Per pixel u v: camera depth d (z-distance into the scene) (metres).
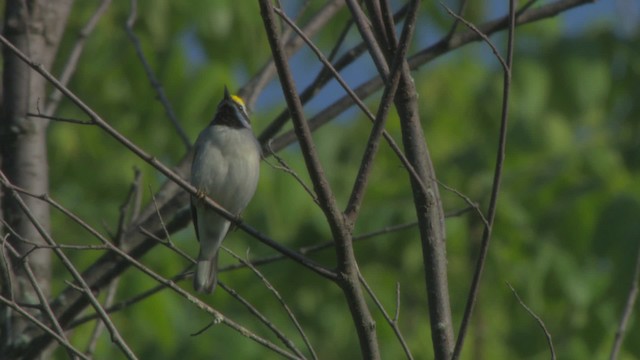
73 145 14.30
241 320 13.30
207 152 8.70
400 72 6.15
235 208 8.78
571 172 12.91
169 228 8.52
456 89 15.79
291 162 12.96
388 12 6.48
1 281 7.77
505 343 14.16
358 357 14.11
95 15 9.10
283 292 13.88
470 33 8.58
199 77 13.33
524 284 13.44
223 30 13.62
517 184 13.55
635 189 12.08
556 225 12.44
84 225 6.02
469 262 13.87
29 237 8.03
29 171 8.23
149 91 13.96
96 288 7.90
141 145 14.36
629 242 11.55
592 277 12.68
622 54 13.92
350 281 6.27
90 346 7.55
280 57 5.98
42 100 8.52
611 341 12.35
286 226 13.05
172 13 13.62
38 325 5.86
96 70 13.98
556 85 13.73
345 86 6.44
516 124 13.68
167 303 11.95
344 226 6.20
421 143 6.68
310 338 13.94
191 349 12.41
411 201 13.89
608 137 13.96
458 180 13.92
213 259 8.72
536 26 14.03
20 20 8.46
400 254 13.88
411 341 14.01
